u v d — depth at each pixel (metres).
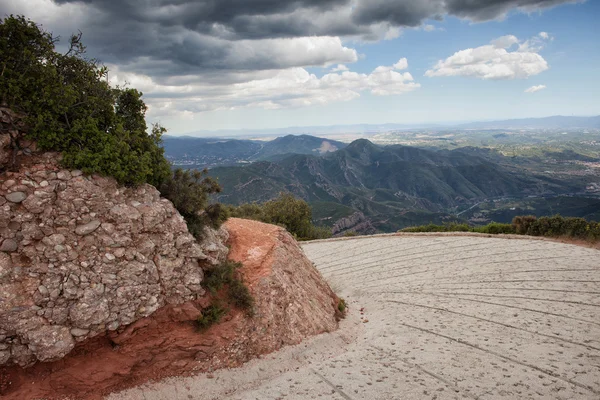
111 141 11.53
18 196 10.01
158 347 11.59
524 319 16.53
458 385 11.26
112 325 10.73
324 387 11.52
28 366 9.82
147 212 11.90
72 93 11.15
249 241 16.92
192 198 13.96
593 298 18.33
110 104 12.22
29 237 9.95
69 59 11.95
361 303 21.81
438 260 28.73
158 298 11.81
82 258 10.57
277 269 15.84
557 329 15.12
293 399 10.87
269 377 12.45
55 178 10.58
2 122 10.25
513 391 10.76
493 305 18.77
